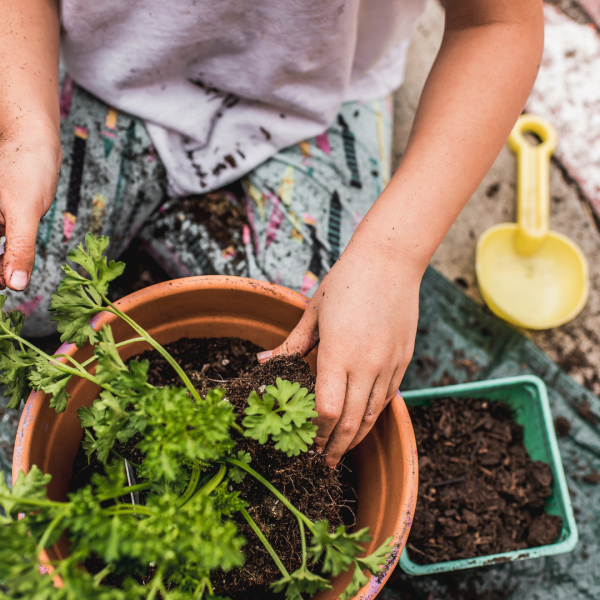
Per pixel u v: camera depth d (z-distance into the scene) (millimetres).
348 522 895
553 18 2039
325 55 1134
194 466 723
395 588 1343
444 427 1336
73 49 1105
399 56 1555
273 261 1313
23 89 900
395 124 1854
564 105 1947
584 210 1860
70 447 888
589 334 1694
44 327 1312
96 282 742
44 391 742
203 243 1334
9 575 514
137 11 1026
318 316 867
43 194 825
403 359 869
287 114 1320
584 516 1465
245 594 802
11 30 941
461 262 1735
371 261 854
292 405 716
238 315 1004
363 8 1177
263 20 1056
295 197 1343
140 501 831
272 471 793
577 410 1582
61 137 1224
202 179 1310
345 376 811
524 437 1366
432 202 870
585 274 1667
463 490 1278
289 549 783
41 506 574
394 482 844
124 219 1317
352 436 825
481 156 906
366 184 1389
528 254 1745
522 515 1275
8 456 1335
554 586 1380
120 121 1253
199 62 1177
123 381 639
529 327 1627
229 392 822
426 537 1220
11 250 764
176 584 767
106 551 525
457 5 962
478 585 1363
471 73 915
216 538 586
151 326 965
